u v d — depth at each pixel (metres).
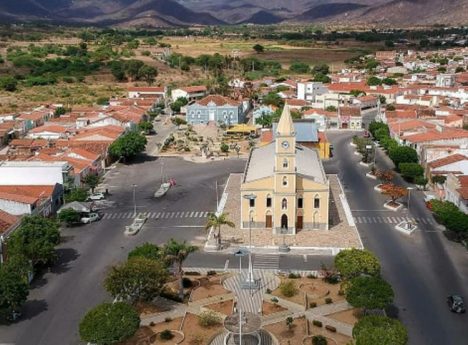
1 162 151.00
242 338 78.62
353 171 171.38
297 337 80.06
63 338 80.88
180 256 93.06
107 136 193.88
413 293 93.56
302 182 119.00
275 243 114.62
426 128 191.88
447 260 106.50
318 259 107.25
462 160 148.00
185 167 179.00
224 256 109.25
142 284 85.00
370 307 79.94
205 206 139.50
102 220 130.38
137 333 81.62
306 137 187.50
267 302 90.50
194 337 80.56
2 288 82.31
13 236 98.75
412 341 79.25
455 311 87.00
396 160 163.75
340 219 128.00
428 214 132.00
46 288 96.44
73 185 146.38
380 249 111.88
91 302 91.38
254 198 120.81
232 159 188.75
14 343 79.56
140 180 164.12
